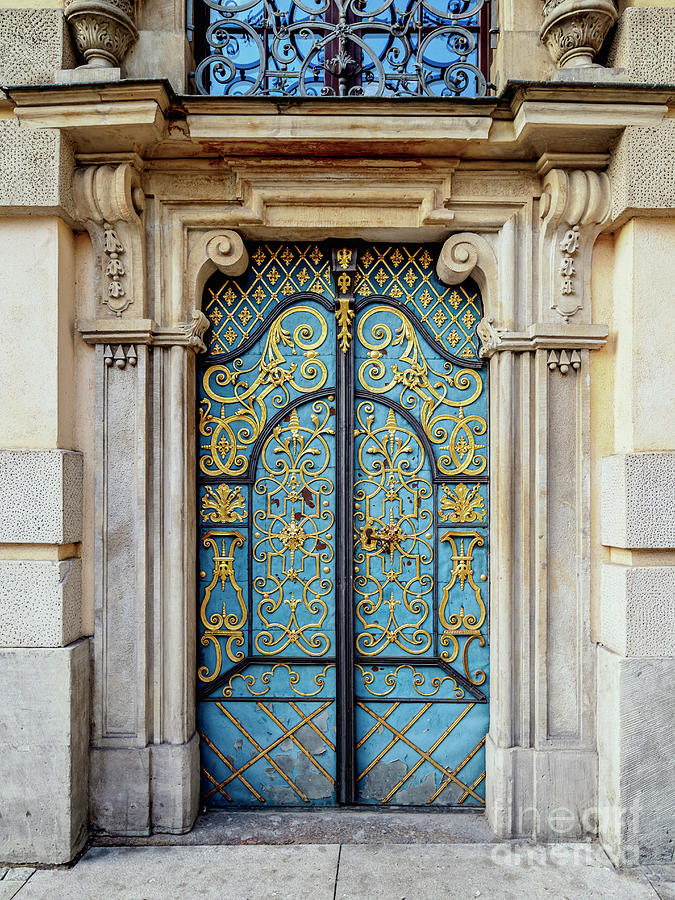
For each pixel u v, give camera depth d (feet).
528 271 9.86
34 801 8.91
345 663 10.47
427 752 10.55
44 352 9.23
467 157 9.78
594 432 9.81
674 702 8.95
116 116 8.75
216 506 10.62
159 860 9.03
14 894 8.29
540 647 9.61
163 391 9.92
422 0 9.86
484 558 10.57
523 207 9.93
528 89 8.64
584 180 9.34
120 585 9.68
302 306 10.71
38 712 8.91
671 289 9.30
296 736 10.58
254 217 9.83
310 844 9.46
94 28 9.07
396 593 10.62
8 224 9.28
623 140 8.96
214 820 10.09
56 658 8.91
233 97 8.85
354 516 10.65
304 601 10.63
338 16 10.34
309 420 10.71
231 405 10.66
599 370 9.84
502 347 9.78
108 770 9.51
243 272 10.69
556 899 8.25
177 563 9.81
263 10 10.05
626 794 8.91
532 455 9.82
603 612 9.62
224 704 10.58
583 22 9.06
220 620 10.58
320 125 9.05
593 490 9.79
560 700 9.69
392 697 10.59
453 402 10.65
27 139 8.92
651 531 9.03
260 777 10.57
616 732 8.98
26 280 9.26
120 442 9.73
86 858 9.09
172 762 9.62
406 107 9.01
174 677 9.77
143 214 9.77
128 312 9.68
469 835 9.70
